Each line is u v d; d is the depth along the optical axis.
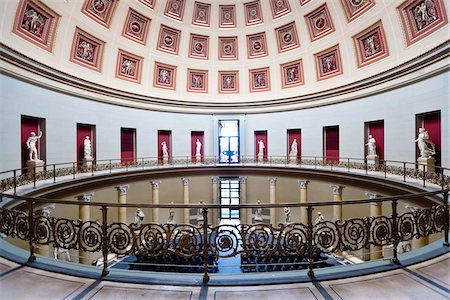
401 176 10.93
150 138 18.42
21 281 3.50
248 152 20.61
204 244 3.62
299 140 18.72
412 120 11.45
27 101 10.85
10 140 9.95
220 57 20.66
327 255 11.86
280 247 3.76
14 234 4.27
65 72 12.66
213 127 20.75
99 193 15.20
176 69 19.98
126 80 17.77
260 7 18.94
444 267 3.76
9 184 8.39
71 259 10.86
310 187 17.77
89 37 15.05
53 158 12.30
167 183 19.14
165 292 3.29
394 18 12.71
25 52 11.39
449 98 9.62
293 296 3.20
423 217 4.26
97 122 15.15
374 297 3.14
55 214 11.19
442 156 9.95
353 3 14.77
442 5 10.38
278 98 19.42
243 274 3.70
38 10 11.83
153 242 3.79
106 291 3.30
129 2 16.33
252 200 20.17
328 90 16.25
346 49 15.91
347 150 15.47
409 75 11.46
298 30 18.16
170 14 18.42
